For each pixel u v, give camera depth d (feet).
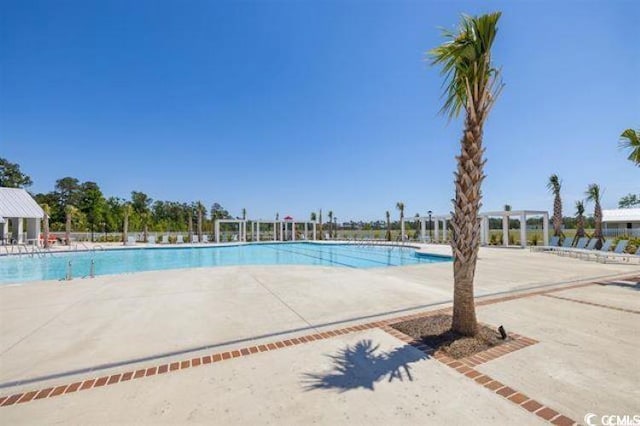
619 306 19.20
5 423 7.91
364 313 18.15
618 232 98.22
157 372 10.85
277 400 8.80
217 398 8.99
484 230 77.92
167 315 17.97
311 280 29.14
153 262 64.44
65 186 165.99
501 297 21.76
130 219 142.51
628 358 11.41
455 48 13.61
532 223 103.40
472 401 8.61
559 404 8.43
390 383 9.73
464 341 13.05
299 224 136.15
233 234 120.16
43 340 14.12
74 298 22.24
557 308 18.72
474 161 13.32
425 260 62.54
